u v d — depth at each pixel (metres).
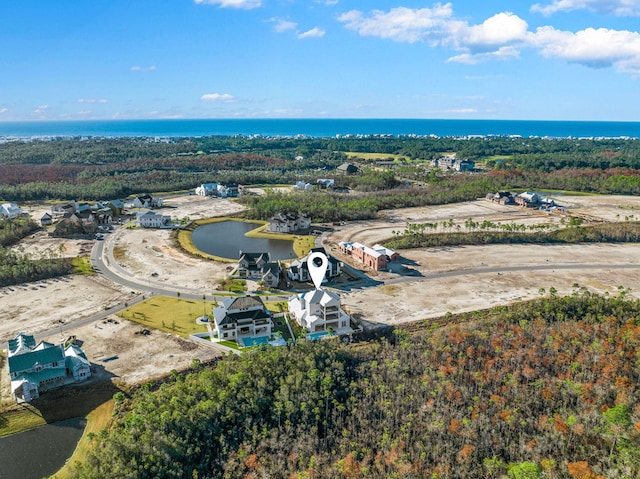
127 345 115.81
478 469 78.75
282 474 77.56
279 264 168.25
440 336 112.94
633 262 177.50
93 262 177.12
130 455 76.69
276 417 88.94
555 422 85.81
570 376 97.69
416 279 160.50
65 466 80.94
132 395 97.19
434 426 86.50
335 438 85.44
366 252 175.62
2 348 113.38
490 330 114.75
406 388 96.31
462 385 96.56
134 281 158.38
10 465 81.25
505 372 100.06
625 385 92.75
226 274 165.75
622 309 121.88
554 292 137.62
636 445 79.44
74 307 137.12
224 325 118.44
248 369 98.38
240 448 82.19
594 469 76.88
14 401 95.19
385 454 81.00
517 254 186.38
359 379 99.06
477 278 160.88
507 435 85.19
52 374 99.62
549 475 75.69
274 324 129.12
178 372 105.00
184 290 151.12
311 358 102.81
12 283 154.38
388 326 126.00
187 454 79.25
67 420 91.56
